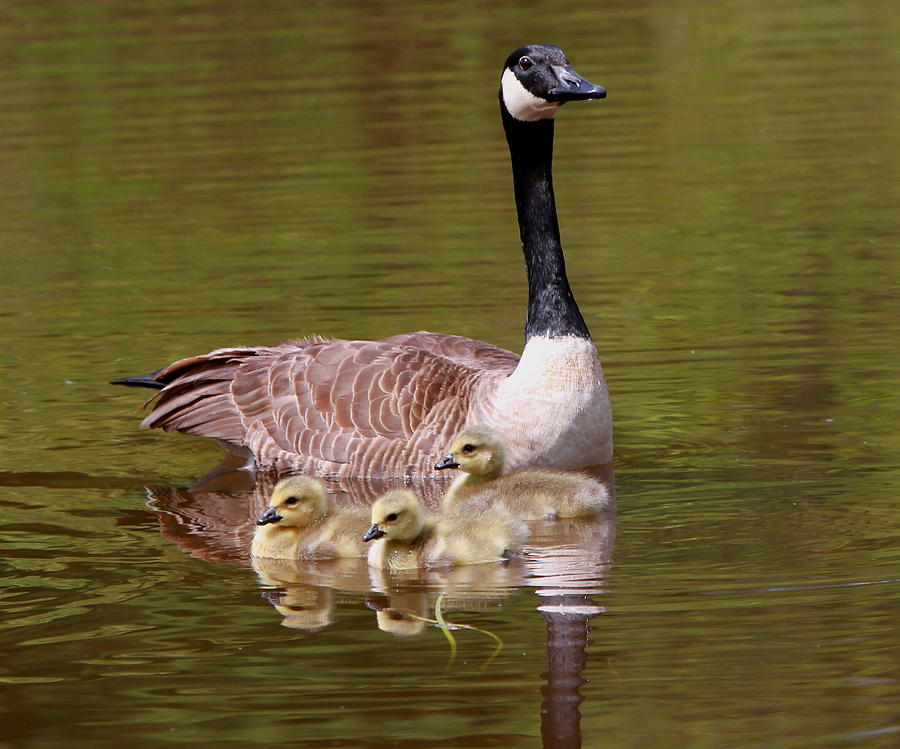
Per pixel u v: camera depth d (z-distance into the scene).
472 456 12.97
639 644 9.77
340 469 14.14
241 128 28.02
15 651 9.98
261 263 20.88
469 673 9.48
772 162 24.83
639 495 12.93
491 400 13.87
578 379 13.63
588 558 11.42
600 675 9.38
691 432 14.51
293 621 10.39
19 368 17.11
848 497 12.54
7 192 24.95
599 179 24.53
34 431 15.24
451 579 11.16
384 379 14.34
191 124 28.34
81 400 16.11
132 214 23.55
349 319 18.41
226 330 18.19
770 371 16.11
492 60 31.83
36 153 26.94
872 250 20.41
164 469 14.34
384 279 19.92
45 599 10.87
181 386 15.36
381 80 31.00
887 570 10.84
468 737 8.73
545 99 14.14
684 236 21.55
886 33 33.56
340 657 9.77
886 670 9.28
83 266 21.14
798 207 22.56
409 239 21.61
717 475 13.33
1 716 9.08
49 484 13.78
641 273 20.02
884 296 18.48
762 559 11.19
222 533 12.45
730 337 17.30
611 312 18.48
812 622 9.98
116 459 14.54
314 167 25.52
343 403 14.33
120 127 28.28
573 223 22.41
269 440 14.54
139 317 18.83
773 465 13.46
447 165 25.27
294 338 17.53
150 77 31.61
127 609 10.66
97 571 11.47
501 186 23.94
